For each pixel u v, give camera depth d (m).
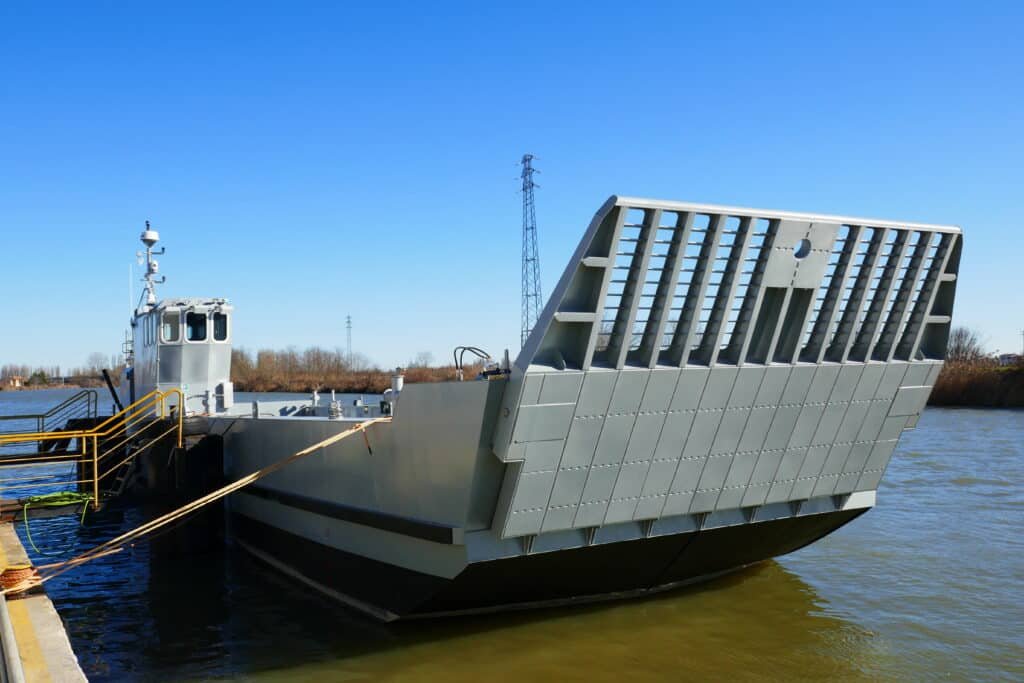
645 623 11.94
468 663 10.43
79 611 13.96
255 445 17.03
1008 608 12.55
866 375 11.70
